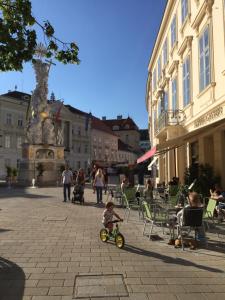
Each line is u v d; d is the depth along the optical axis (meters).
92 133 92.31
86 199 22.86
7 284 6.36
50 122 47.94
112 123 123.50
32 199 23.39
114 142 105.81
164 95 29.14
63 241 9.86
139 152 118.56
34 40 7.13
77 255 8.33
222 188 15.51
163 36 29.50
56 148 47.69
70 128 83.38
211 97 15.73
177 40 23.36
